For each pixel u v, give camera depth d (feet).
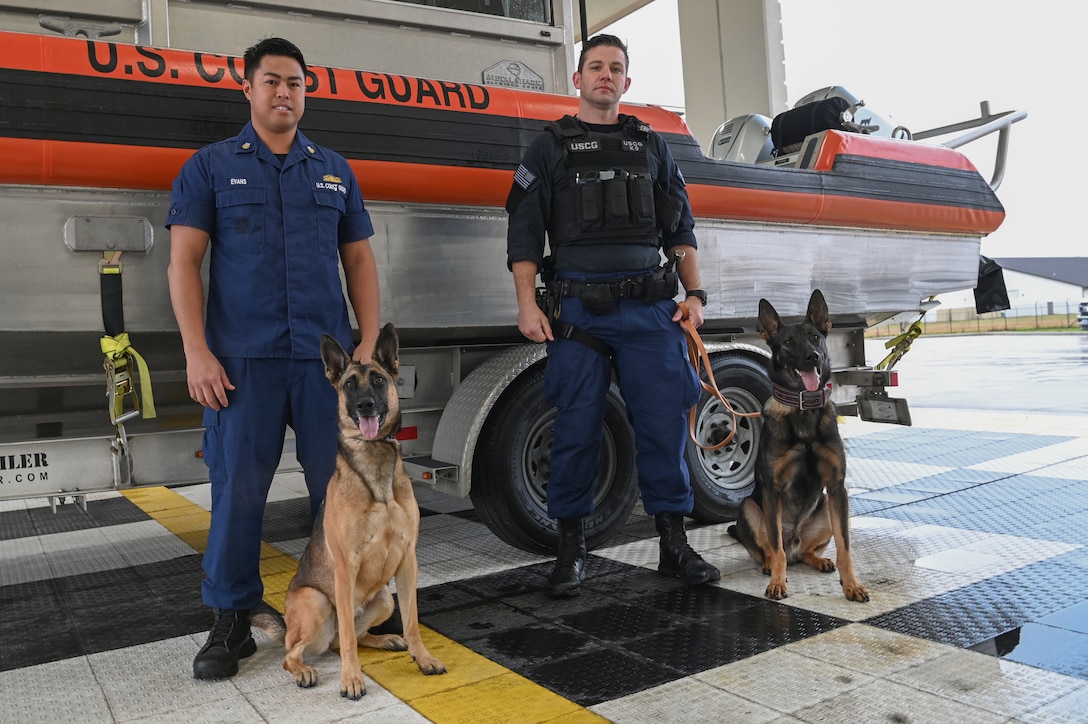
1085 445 19.67
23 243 8.71
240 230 8.36
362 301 9.26
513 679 7.63
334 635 8.30
